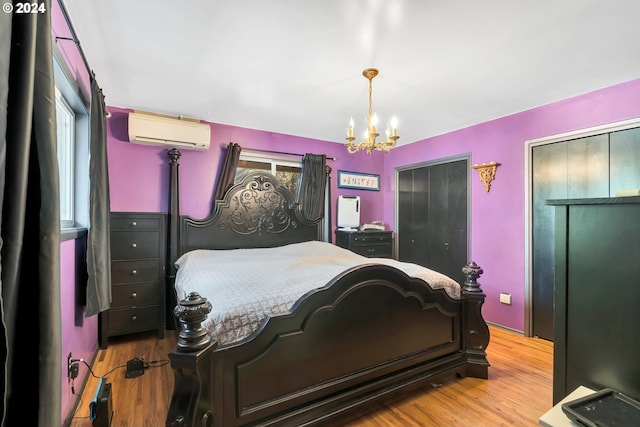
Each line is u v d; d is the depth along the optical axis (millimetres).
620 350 879
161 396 1926
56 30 1451
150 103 2906
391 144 2131
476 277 2279
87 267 1882
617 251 882
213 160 3469
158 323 2914
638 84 2346
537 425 1661
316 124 3541
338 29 1746
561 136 2768
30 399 842
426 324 2031
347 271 1719
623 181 2422
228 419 1341
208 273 2225
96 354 2531
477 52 1981
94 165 1946
